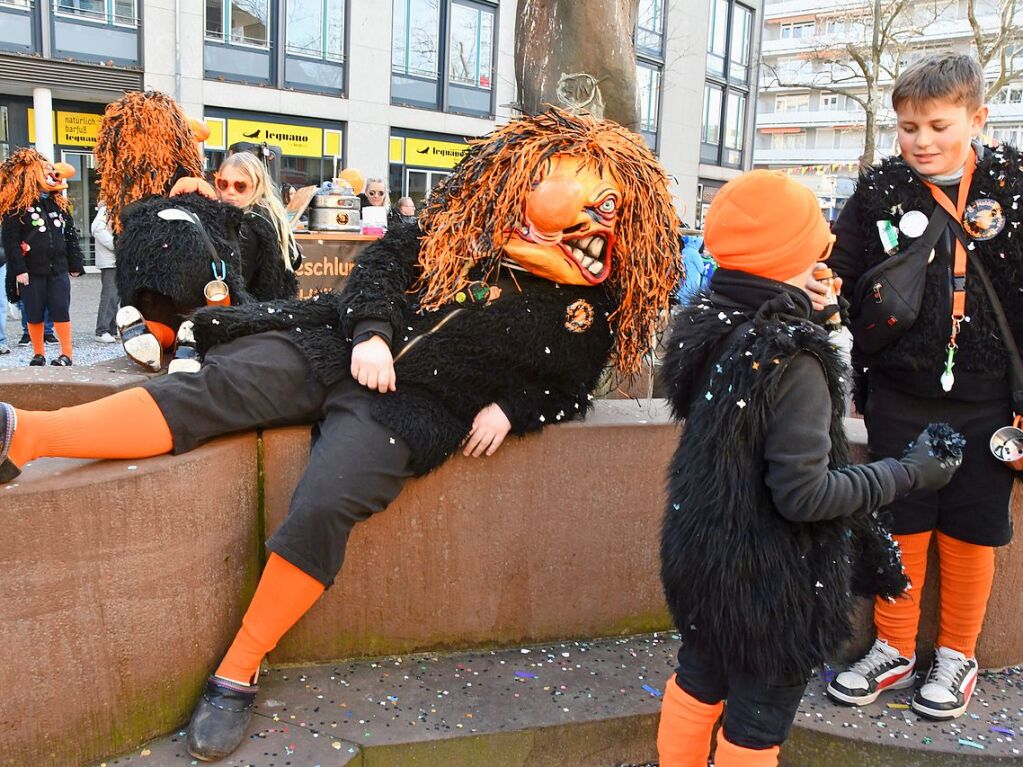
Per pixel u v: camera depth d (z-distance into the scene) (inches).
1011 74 734.5
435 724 86.7
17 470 73.0
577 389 94.0
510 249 86.0
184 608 81.7
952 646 96.8
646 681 97.0
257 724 84.7
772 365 64.8
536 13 153.1
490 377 88.1
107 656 76.9
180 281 109.3
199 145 148.4
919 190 86.7
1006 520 92.0
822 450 64.7
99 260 361.4
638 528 103.3
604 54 149.5
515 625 101.1
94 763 77.6
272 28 708.0
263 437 88.7
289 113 725.3
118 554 76.2
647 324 92.0
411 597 96.7
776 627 67.2
